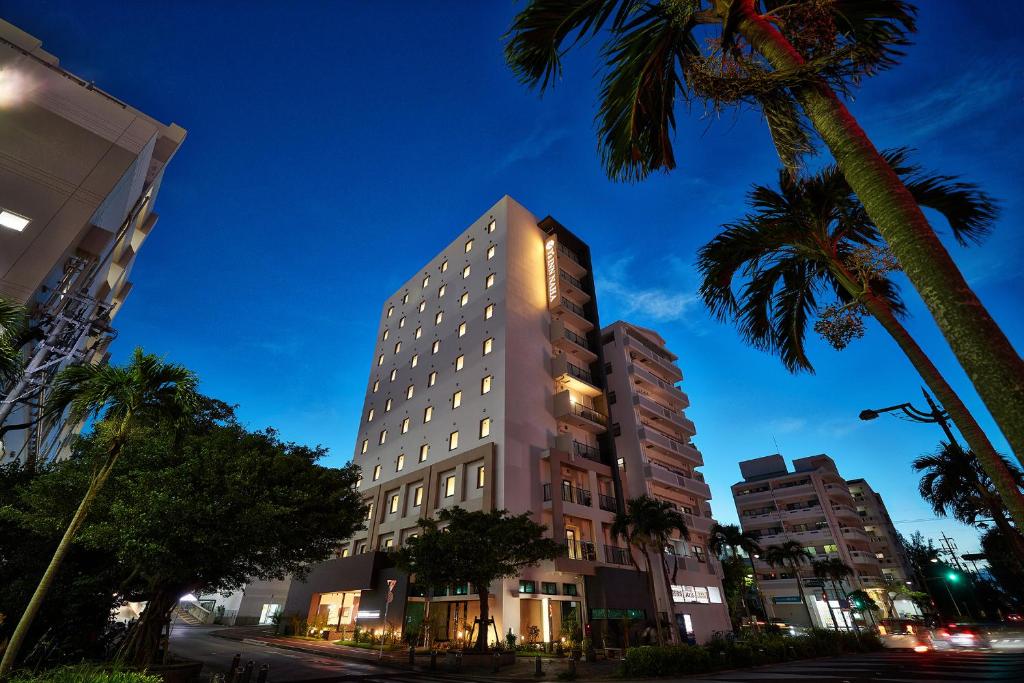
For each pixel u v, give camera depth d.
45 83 18.25
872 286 7.68
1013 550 12.21
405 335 46.22
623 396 39.94
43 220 16.97
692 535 39.97
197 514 11.87
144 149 20.19
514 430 30.80
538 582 27.06
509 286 36.94
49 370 16.11
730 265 7.21
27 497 12.83
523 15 5.44
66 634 13.34
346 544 38.22
